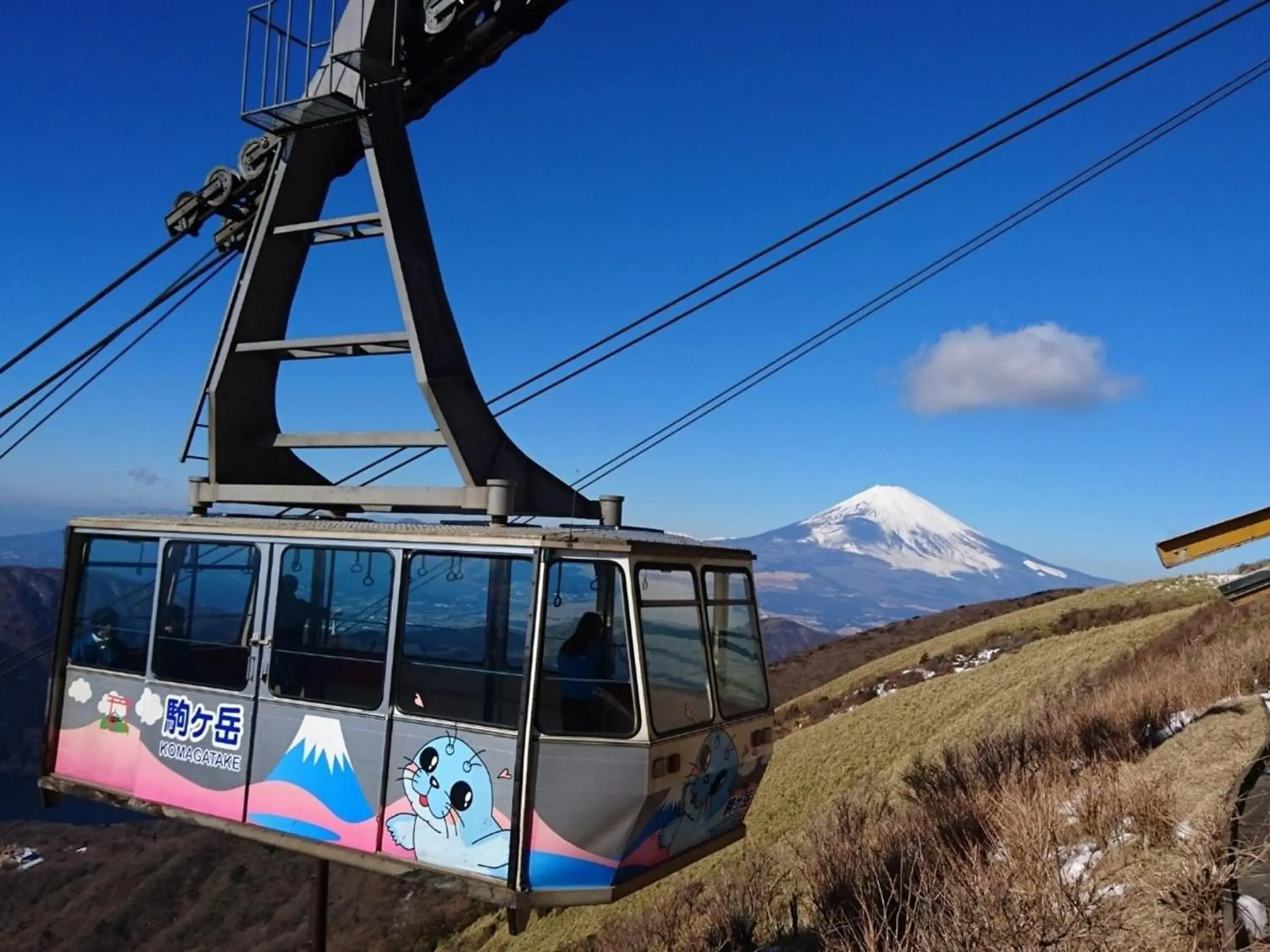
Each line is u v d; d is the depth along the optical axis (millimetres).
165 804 9844
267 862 75188
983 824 9852
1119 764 10797
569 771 7602
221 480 11523
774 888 13164
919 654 68625
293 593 9297
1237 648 17328
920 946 7020
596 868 7664
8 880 82000
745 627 9539
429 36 11633
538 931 30031
